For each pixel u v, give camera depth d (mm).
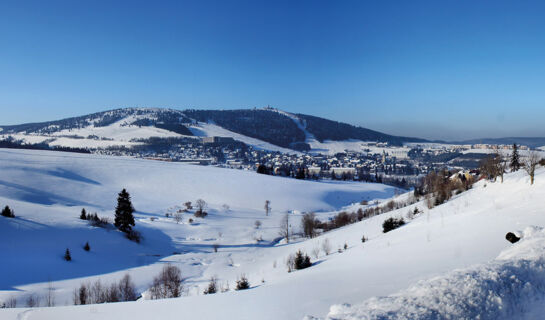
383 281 17484
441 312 8438
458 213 45500
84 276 56250
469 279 9734
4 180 150000
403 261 23391
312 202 186375
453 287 9398
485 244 22391
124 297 40250
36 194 143250
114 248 75000
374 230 59688
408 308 8609
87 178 179125
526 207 31469
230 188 193375
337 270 25891
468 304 8727
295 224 128500
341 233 67188
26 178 157875
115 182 181250
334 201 196250
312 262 44531
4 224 68562
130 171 199500
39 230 71375
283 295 17062
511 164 93812
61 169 181250
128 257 72875
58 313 16125
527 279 10109
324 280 20562
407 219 60531
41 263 57625
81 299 38406
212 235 107875
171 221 123375
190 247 92000
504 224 27172
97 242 74875
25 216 79875
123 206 87812
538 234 13547
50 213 87875
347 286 17578
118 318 15180
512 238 14477
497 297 9078
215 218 135375
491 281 9656
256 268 57031
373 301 9586
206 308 15922
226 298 17828
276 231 115750
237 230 115938
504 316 8695
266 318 13617
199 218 131375
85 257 66000
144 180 189750
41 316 15781
